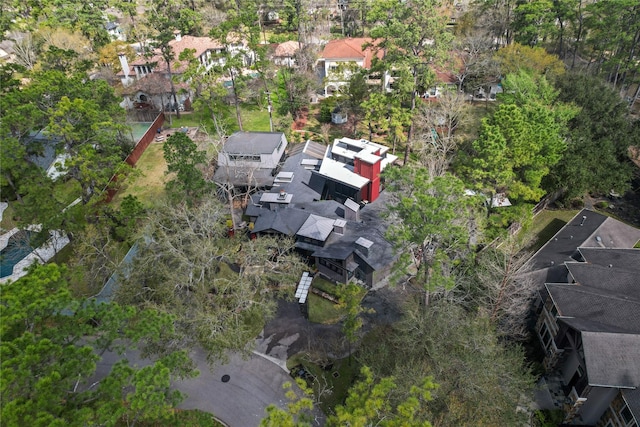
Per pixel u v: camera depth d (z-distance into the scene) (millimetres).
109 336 21391
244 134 53812
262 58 61000
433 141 48031
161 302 32000
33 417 17188
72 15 82438
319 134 61219
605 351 25734
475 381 24484
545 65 56406
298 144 55594
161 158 57125
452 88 56719
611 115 48562
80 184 39500
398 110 50500
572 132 45219
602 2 59156
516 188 38750
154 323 22844
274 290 38156
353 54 70750
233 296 32875
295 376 32062
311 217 40500
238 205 48688
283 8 103375
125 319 23016
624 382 24844
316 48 77438
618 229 39344
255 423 29266
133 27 91438
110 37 87000
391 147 57969
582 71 56469
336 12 112062
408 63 49312
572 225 40781
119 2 98812
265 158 50031
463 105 55562
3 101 34219
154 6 93875
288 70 70188
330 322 35875
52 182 35781
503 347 30516
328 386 31078
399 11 48750
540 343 33125
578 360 27797
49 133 35344
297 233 39375
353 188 44594
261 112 67500
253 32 61375
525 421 26031
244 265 34719
